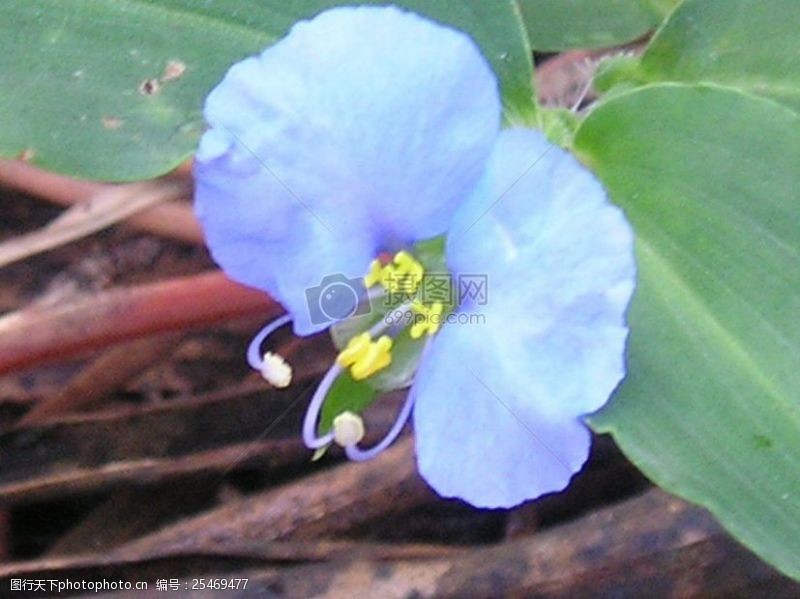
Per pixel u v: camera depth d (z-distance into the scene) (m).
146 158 0.05
